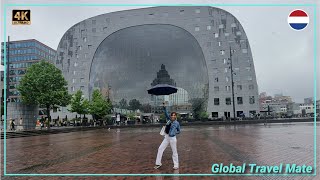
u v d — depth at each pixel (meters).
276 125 37.50
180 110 83.56
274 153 11.19
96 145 16.81
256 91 75.38
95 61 87.50
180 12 83.12
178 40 85.50
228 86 76.44
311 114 64.44
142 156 11.48
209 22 80.25
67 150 14.48
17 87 41.19
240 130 28.06
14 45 123.12
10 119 34.03
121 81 89.50
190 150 12.94
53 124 58.84
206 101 78.75
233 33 78.31
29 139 24.08
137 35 87.44
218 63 77.81
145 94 87.94
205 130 30.50
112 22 86.75
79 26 87.69
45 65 43.09
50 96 40.38
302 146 13.28
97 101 60.66
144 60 89.31
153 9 85.06
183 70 86.19
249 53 77.06
